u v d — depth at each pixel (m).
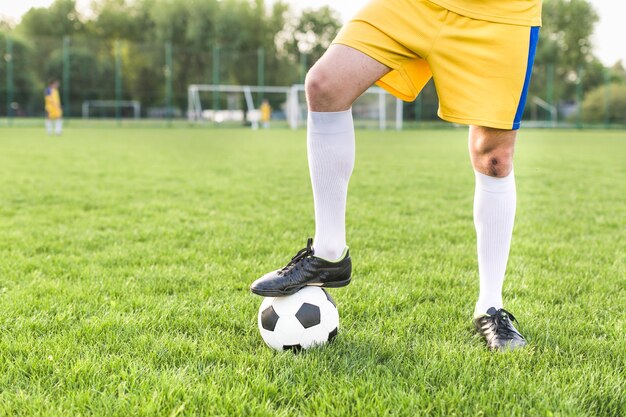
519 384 1.74
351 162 2.02
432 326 2.28
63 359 1.91
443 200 5.93
